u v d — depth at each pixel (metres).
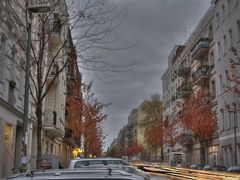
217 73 49.03
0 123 20.80
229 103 43.34
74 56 16.45
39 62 15.64
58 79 35.00
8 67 21.80
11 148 23.56
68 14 15.95
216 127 49.16
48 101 38.91
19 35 22.19
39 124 15.67
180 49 75.69
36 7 14.90
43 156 28.23
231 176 27.62
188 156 65.75
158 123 84.06
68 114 53.12
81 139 61.12
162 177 36.19
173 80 82.25
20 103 25.41
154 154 101.00
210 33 53.75
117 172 5.16
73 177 4.53
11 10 19.38
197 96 52.81
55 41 27.39
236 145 40.69
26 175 4.75
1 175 21.31
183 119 55.06
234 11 41.81
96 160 18.22
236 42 41.16
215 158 49.62
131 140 160.62
